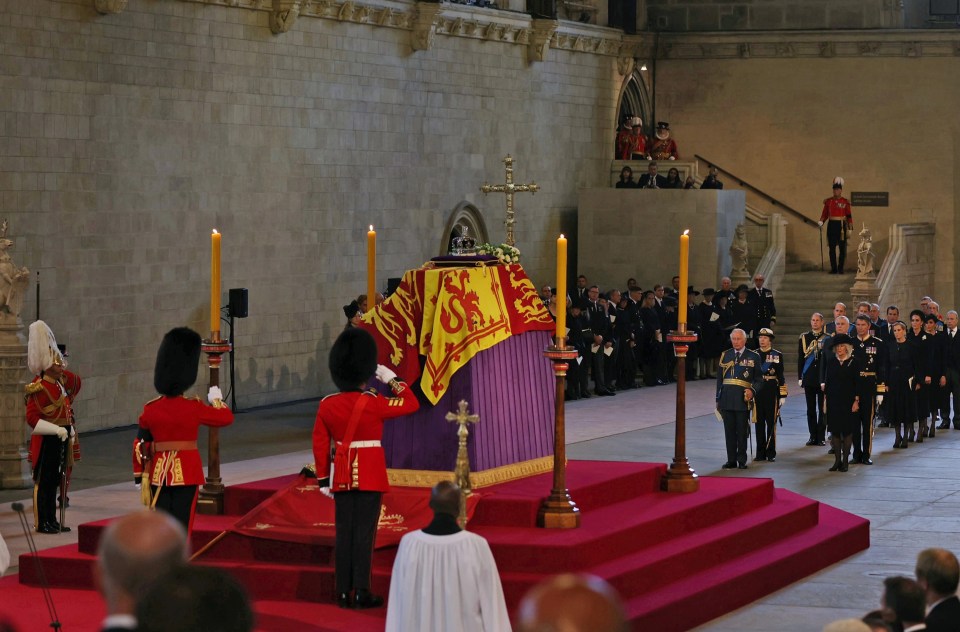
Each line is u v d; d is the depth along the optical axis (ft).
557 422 44.73
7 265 63.21
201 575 13.73
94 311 80.69
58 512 57.52
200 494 47.65
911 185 136.26
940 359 86.12
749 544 49.75
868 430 73.87
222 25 89.10
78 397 79.77
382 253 104.73
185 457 41.47
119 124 81.92
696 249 122.21
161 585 13.60
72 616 40.45
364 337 40.91
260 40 92.27
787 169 139.23
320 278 98.63
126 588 14.71
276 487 47.26
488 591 34.45
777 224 128.88
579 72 128.77
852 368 71.97
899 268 127.65
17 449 63.87
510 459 48.49
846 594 48.08
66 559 44.21
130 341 83.30
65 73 78.28
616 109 134.72
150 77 83.92
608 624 12.03
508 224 52.24
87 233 80.02
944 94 134.92
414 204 108.17
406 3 104.58
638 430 84.64
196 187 87.76
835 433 71.92
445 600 34.04
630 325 105.91
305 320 97.50
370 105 102.94
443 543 34.19
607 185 133.39
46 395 53.42
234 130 90.53
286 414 90.07
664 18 141.59
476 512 45.03
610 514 47.24
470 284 47.14
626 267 124.26
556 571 42.04
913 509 62.69
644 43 139.33
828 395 72.18
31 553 44.60
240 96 90.94
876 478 70.18
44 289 77.41
